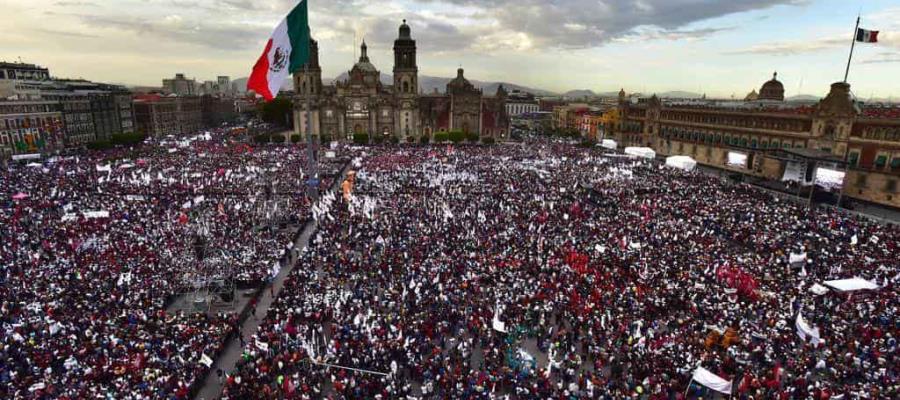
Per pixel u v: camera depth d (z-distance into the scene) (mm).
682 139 121000
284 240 49562
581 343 32000
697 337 30688
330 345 30078
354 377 27047
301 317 34000
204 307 37062
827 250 45094
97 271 38156
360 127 160375
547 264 41062
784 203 65125
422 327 32031
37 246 43531
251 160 93688
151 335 29969
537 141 160375
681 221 54281
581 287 37344
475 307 34812
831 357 28266
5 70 129250
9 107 107375
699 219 54906
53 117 121812
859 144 77750
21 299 32969
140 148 117438
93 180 73188
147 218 53312
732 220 54281
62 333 28891
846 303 34438
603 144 128125
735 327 31594
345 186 63906
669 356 28562
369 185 72938
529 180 77188
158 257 42094
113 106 149000
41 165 85062
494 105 175875
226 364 30469
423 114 175250
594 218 55062
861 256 43219
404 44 156750
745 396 25484
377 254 44281
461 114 168500
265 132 164500
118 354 27703
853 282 36094
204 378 28516
